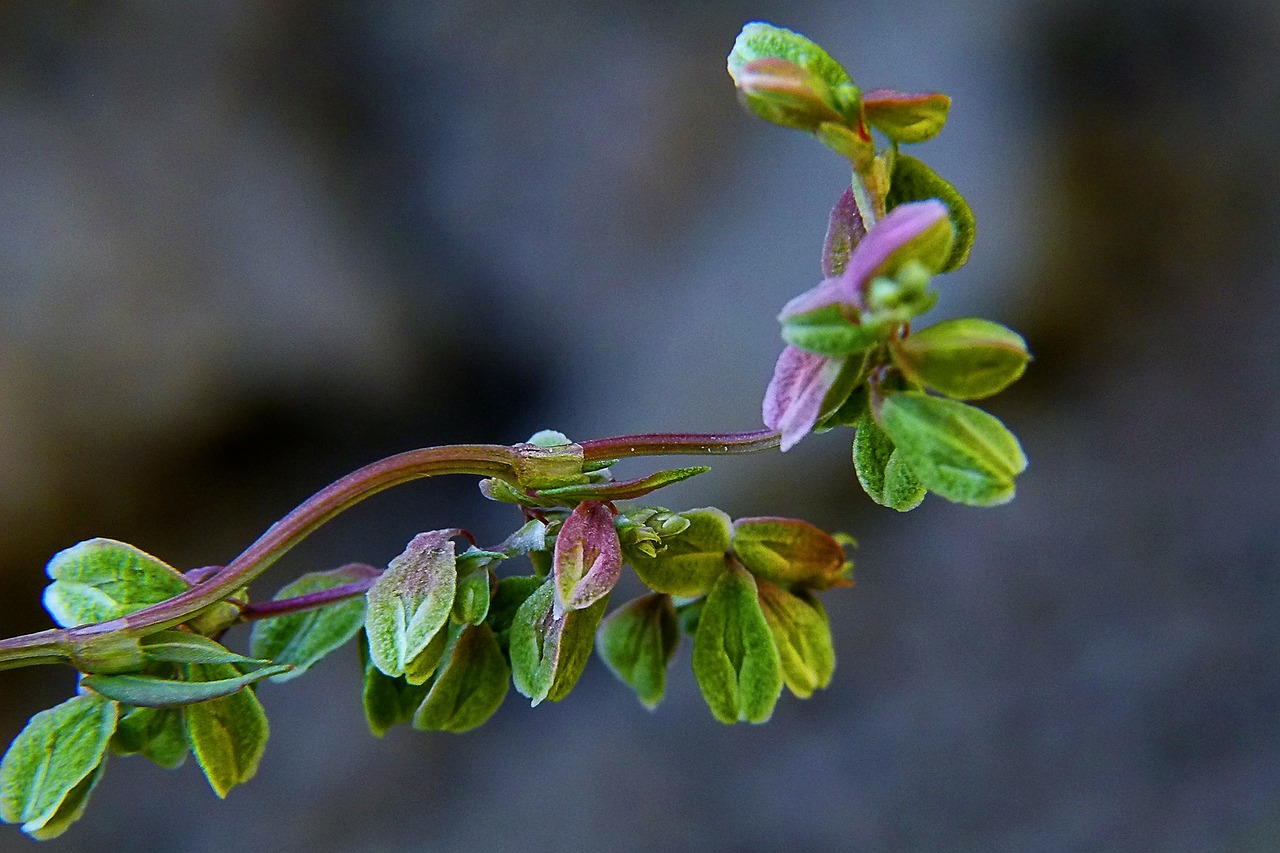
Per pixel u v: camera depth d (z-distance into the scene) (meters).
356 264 0.64
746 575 0.27
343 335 0.63
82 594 0.27
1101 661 0.68
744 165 0.64
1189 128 0.77
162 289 0.61
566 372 0.65
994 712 0.66
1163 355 0.77
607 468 0.27
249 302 0.62
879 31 0.67
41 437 0.59
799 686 0.27
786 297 0.62
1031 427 0.76
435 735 0.63
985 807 0.63
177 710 0.27
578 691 0.65
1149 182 0.75
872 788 0.63
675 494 0.62
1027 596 0.69
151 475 0.61
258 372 0.62
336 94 0.65
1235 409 0.75
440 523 0.65
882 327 0.26
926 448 0.26
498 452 0.26
